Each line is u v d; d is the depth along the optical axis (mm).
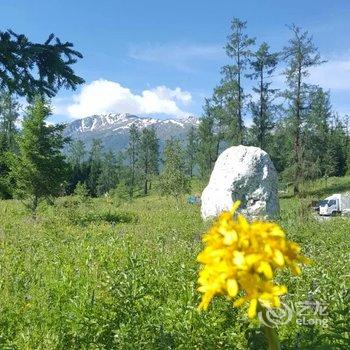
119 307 6117
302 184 48438
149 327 5594
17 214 25031
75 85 6023
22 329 6172
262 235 2275
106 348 5348
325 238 15211
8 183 24656
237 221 2344
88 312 5945
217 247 2289
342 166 76312
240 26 49062
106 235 15883
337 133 80000
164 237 15156
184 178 37844
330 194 49469
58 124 24422
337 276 7887
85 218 21422
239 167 23375
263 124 50625
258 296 2215
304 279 7832
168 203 36844
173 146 38625
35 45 5609
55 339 5508
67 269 9055
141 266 8367
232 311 6180
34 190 24219
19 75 5750
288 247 2311
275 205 23516
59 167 24484
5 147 48750
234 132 51281
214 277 2262
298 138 49719
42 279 8812
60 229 17125
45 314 6520
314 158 58406
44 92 5965
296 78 48062
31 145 23953
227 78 50094
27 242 13766
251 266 2236
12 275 9102
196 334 5410
